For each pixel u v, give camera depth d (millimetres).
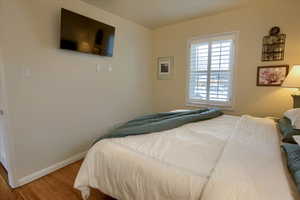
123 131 1596
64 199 1693
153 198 1031
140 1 2420
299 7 2223
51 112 2164
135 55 3396
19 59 1828
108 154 1324
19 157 1899
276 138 1472
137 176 1123
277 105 2467
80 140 2541
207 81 3092
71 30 2152
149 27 3576
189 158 1139
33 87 1966
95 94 2705
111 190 1282
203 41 3057
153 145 1354
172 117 2074
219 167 975
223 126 1938
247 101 2713
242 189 806
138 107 3586
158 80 3781
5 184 1944
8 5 1713
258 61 2566
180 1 2432
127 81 3277
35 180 2023
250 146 1275
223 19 2818
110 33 2729
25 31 1854
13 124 1831
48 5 2025
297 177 811
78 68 2428
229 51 2820
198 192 876
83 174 1402
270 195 767
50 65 2104
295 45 2283
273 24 2412
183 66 3365
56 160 2266
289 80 2016
